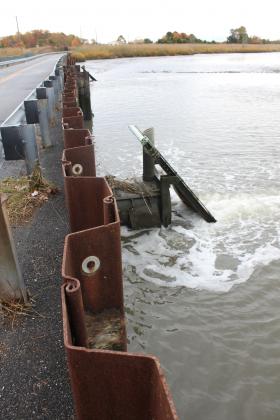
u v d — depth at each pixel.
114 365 1.83
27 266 4.59
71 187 4.30
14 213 5.80
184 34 129.50
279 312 5.11
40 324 3.66
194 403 3.80
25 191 6.41
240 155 12.73
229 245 6.76
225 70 49.69
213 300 5.32
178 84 34.59
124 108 22.84
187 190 7.28
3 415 2.81
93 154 5.45
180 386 3.97
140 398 1.93
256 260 6.28
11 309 3.76
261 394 3.93
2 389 3.01
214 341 4.58
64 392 2.99
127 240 6.92
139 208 7.21
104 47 91.31
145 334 4.64
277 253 6.47
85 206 4.40
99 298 3.29
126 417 2.01
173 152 13.16
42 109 9.45
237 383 4.04
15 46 116.56
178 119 19.08
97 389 1.92
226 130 16.48
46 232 5.35
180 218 7.75
